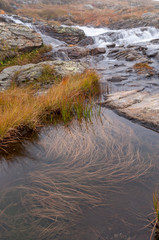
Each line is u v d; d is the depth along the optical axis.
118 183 2.33
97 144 3.22
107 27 26.36
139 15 27.25
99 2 45.66
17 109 4.16
